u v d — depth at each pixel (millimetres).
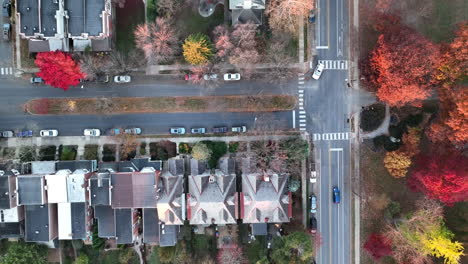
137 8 73000
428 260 71875
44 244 73812
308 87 75875
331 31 75188
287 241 69000
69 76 66375
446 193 64688
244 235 76062
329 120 76438
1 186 67125
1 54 73750
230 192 70625
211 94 75500
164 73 74688
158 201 68188
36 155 74188
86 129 74250
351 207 77500
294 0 64625
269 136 75875
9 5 73062
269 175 70438
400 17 70062
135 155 75062
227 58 71688
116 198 67688
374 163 76938
